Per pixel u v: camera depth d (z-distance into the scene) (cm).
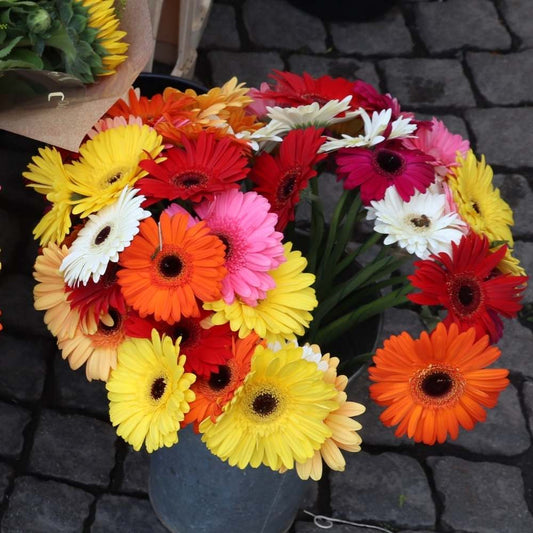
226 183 104
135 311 106
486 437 181
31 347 183
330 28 257
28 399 177
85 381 180
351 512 168
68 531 161
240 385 96
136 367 104
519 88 247
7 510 162
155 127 112
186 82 162
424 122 122
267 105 130
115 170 111
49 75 114
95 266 98
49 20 113
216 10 255
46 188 112
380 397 103
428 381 102
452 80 248
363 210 128
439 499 171
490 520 169
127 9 129
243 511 140
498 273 116
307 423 100
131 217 99
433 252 107
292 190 108
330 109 112
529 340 196
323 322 133
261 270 100
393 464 175
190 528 154
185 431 120
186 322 103
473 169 121
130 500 167
